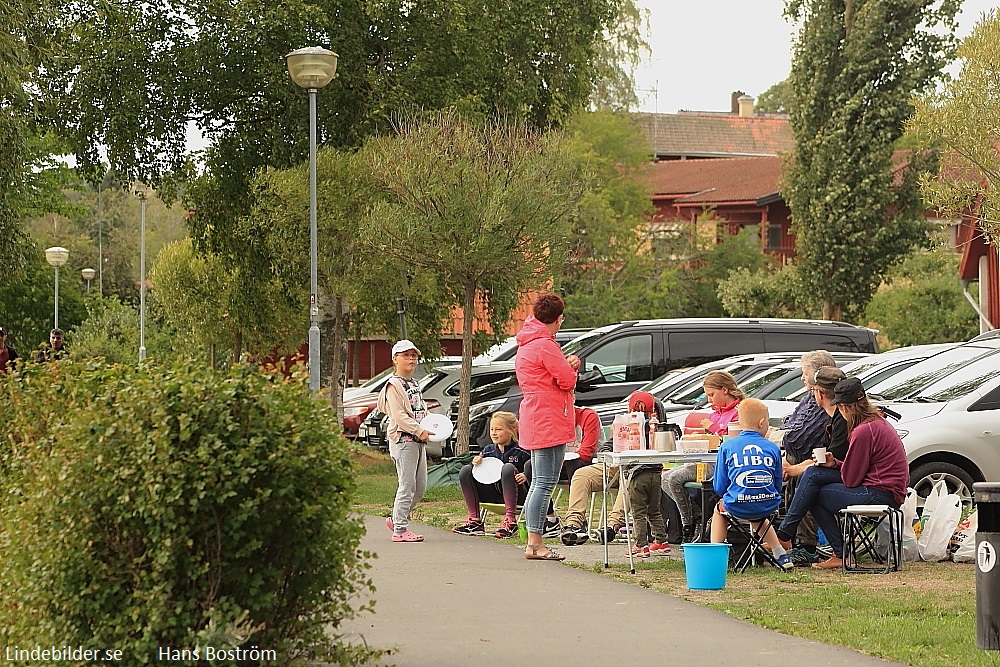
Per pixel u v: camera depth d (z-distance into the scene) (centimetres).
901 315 10444
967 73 5962
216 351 9531
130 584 1391
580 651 1808
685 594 2333
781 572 2595
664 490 2872
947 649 1783
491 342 6519
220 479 1381
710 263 12900
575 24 6900
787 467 2686
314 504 1446
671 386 4575
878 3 10081
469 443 5206
